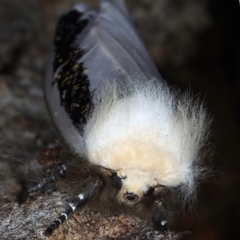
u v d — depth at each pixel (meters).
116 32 0.14
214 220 0.16
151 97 0.12
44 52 0.18
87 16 0.15
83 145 0.13
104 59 0.13
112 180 0.13
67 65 0.14
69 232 0.13
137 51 0.14
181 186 0.13
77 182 0.13
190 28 0.19
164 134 0.12
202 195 0.16
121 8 0.15
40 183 0.13
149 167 0.12
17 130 0.15
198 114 0.13
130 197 0.12
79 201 0.13
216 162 0.17
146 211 0.13
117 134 0.12
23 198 0.13
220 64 0.19
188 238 0.15
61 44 0.14
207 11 0.20
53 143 0.14
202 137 0.13
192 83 0.18
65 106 0.13
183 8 0.19
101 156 0.12
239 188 0.17
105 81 0.13
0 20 0.18
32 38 0.18
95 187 0.13
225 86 0.18
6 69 0.17
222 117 0.18
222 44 0.19
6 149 0.14
